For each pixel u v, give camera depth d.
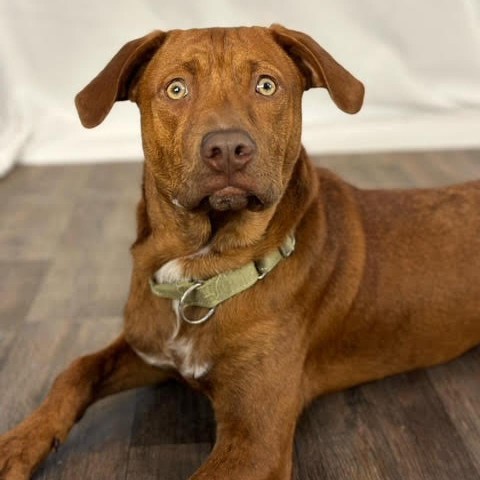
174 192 0.66
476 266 0.81
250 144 0.60
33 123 1.64
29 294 1.04
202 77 0.65
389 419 0.78
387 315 0.78
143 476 0.71
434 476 0.71
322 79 0.72
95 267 1.12
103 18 1.58
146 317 0.74
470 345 0.85
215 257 0.69
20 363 0.88
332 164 1.58
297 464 0.72
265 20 1.59
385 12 1.60
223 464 0.64
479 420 0.78
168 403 0.81
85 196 1.42
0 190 1.46
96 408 0.80
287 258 0.71
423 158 1.60
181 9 1.58
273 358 0.69
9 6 1.56
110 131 1.66
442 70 1.65
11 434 0.69
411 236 0.79
